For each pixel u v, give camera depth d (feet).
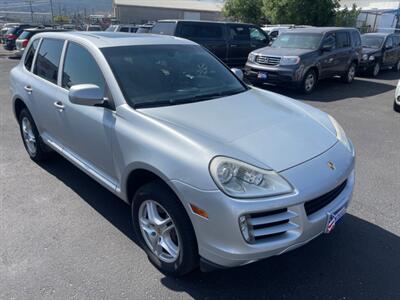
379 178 15.33
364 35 51.29
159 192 8.44
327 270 9.53
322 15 89.56
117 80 10.26
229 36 41.19
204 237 7.74
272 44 37.91
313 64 33.99
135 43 11.93
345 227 11.47
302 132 9.66
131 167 9.16
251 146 8.50
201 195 7.52
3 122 22.70
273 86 37.78
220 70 13.09
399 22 110.93
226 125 9.33
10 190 13.52
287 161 8.29
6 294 8.55
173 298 8.55
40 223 11.43
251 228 7.48
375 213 12.37
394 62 52.19
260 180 7.66
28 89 14.30
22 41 63.05
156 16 173.68
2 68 51.52
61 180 14.38
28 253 10.00
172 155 8.12
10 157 16.70
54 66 13.12
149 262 9.71
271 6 94.79
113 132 9.73
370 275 9.37
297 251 10.25
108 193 13.39
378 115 26.73
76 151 12.18
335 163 8.93
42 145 15.07
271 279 9.20
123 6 167.73
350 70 40.88
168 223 8.84
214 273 9.35
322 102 31.22
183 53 12.65
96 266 9.55
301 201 7.75
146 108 9.85
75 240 10.61
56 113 12.54
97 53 10.98
